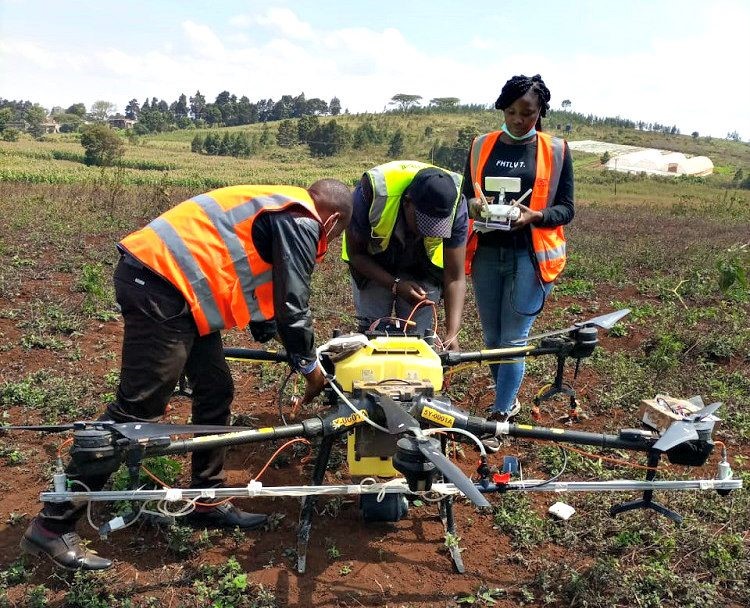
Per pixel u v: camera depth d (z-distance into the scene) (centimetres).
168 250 327
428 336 443
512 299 491
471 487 267
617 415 564
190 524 393
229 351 417
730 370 684
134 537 382
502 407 504
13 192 2155
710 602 340
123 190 2245
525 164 476
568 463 473
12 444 471
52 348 661
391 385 355
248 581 349
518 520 404
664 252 1394
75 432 301
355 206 443
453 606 336
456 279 448
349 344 382
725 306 932
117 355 654
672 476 461
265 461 474
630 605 342
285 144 12125
